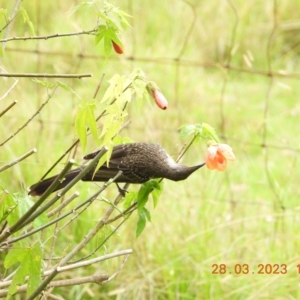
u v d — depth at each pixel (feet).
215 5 49.57
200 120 40.78
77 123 15.79
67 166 14.85
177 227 29.17
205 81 44.68
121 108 15.79
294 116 41.11
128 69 38.14
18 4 17.72
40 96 37.99
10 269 26.27
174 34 48.01
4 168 17.16
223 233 29.40
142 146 17.87
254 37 48.14
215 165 16.14
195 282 27.32
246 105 42.68
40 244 16.12
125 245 28.22
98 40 17.08
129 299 26.81
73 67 41.29
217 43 47.62
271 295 26.48
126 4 49.37
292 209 29.89
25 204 16.28
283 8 49.03
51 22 46.21
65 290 27.04
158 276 27.78
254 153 38.45
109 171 17.70
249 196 32.83
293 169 34.76
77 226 28.30
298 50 48.42
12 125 33.60
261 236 29.14
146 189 17.56
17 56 41.60
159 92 16.40
